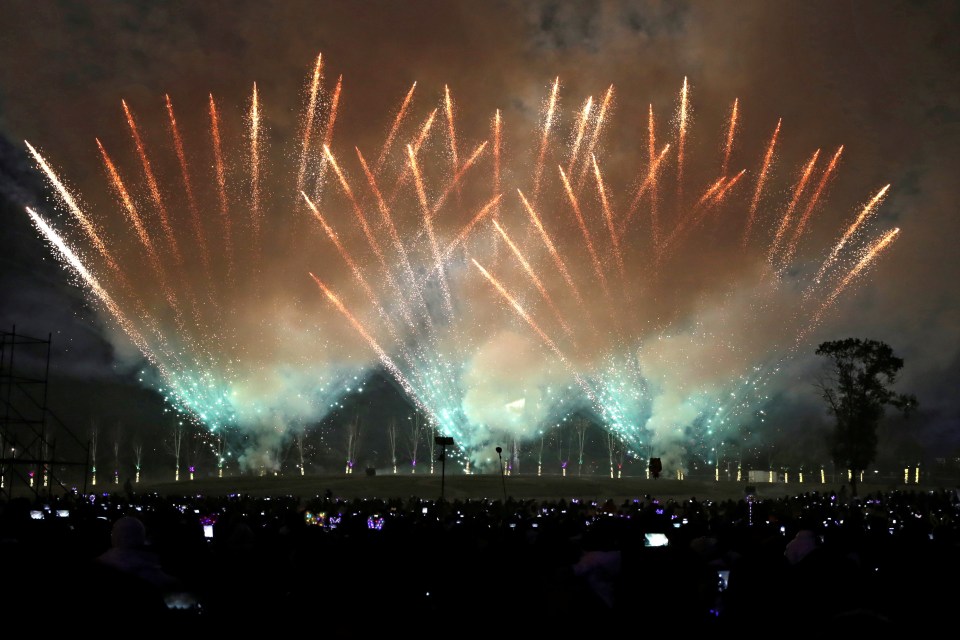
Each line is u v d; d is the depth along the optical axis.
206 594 10.03
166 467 98.19
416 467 107.12
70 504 29.94
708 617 9.87
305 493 71.44
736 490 77.06
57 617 6.52
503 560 11.89
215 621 9.66
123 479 93.25
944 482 89.12
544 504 40.06
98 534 13.45
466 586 11.84
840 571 8.54
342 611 9.93
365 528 15.50
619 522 12.93
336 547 11.93
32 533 11.70
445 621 11.31
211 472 97.44
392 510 35.06
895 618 9.20
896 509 39.38
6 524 12.48
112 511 26.55
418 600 11.65
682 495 73.75
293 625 9.75
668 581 9.47
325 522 29.23
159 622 6.76
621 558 9.52
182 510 33.09
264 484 76.75
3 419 39.84
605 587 9.41
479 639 11.05
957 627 8.97
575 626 9.34
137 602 6.68
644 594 9.31
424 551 14.69
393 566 12.25
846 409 68.44
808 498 49.44
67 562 6.90
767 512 33.41
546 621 9.63
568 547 11.91
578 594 9.43
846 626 5.38
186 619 8.00
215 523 21.12
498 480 78.81
